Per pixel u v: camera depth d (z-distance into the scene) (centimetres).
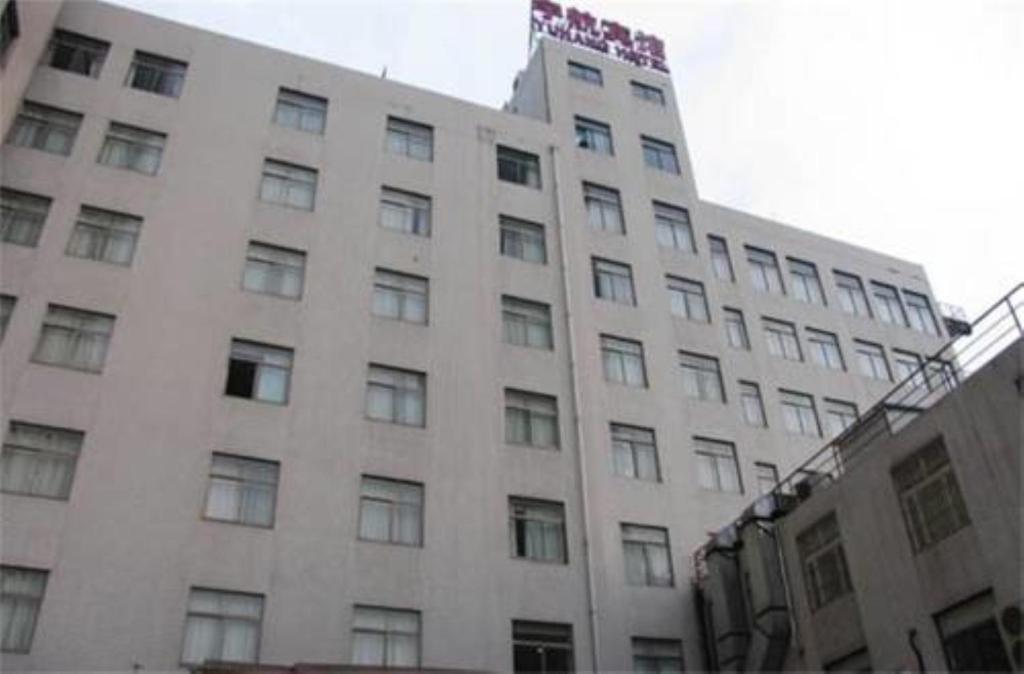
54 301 2080
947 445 1608
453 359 2433
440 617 2025
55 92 2400
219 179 2441
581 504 2348
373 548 2056
